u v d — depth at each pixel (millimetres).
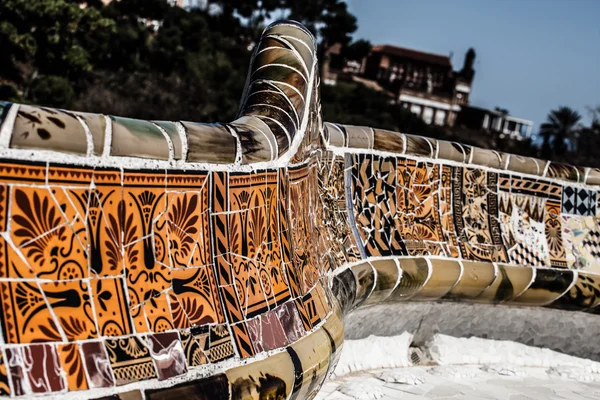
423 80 68875
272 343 2465
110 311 1926
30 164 1757
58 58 30141
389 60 67812
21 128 1723
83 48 32531
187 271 2195
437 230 5055
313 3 53656
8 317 1715
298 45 3289
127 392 1866
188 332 2113
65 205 1842
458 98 70375
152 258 2080
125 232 2000
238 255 2469
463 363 5270
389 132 4820
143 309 2016
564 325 5664
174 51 35969
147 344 1974
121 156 1963
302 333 2738
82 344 1829
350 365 4664
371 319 4758
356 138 4520
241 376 2201
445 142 5223
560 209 5812
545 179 5754
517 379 5137
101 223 1934
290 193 3018
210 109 34500
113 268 1960
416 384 4641
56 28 29578
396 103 49031
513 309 5453
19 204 1752
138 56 35281
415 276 4656
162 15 40406
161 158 2088
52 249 1820
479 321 5367
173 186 2148
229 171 2398
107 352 1870
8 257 1738
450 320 5258
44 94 28406
